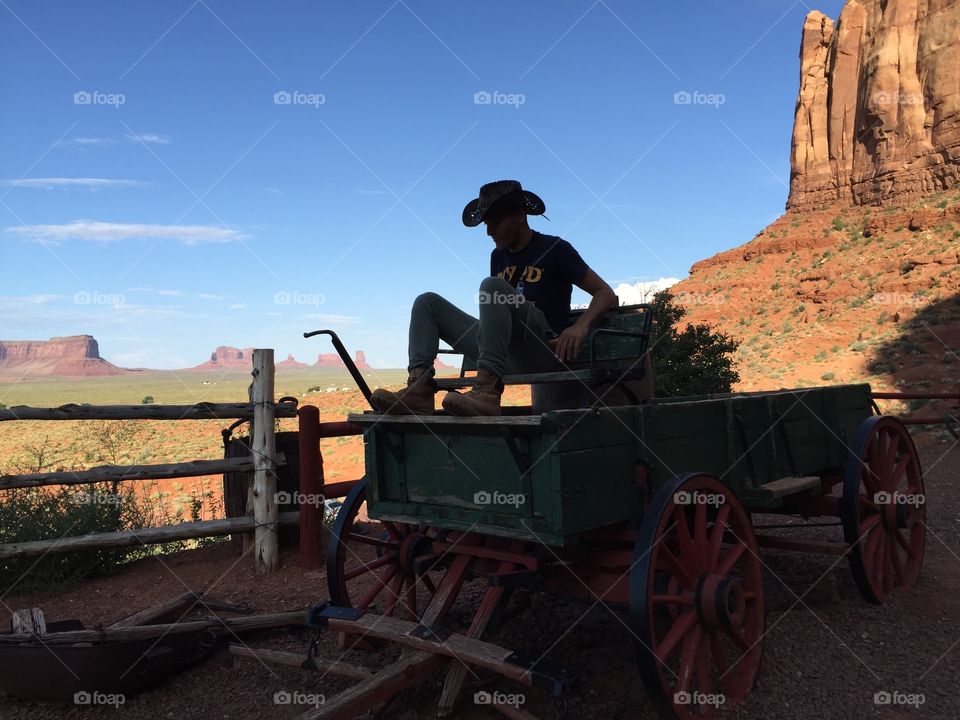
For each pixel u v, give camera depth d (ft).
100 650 11.13
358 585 17.10
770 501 11.72
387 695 9.37
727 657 11.74
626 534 10.36
